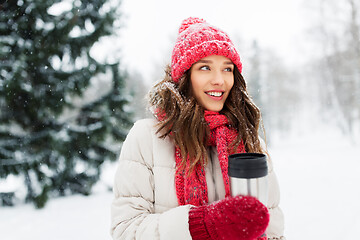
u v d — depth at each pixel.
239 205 0.79
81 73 6.10
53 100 5.79
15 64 5.14
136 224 1.00
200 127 1.10
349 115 22.28
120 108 6.73
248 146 1.21
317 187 7.38
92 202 6.02
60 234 4.28
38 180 5.61
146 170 1.11
